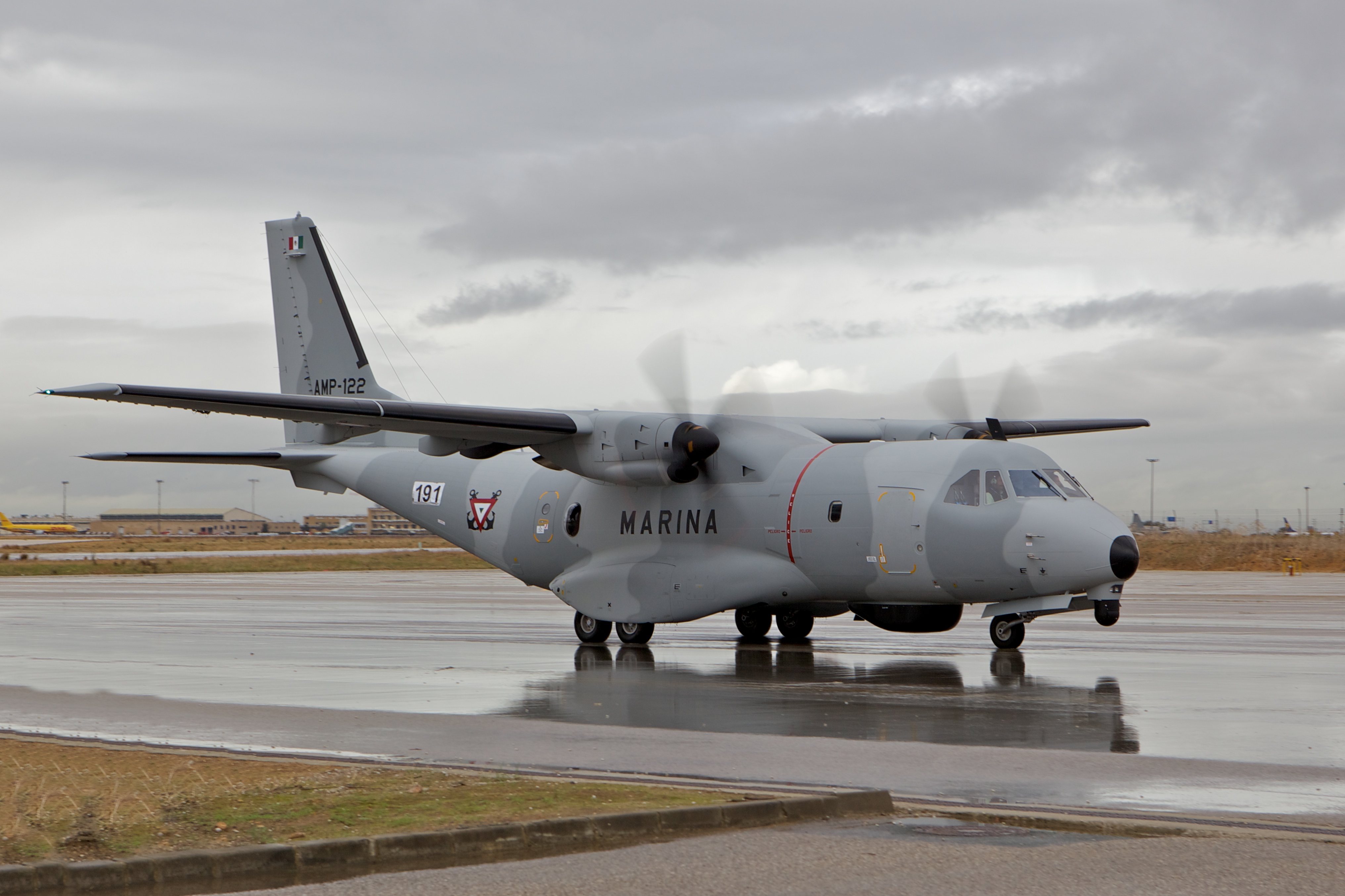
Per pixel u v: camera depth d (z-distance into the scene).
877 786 14.28
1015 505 30.33
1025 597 30.45
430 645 34.62
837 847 11.60
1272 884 10.30
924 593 31.64
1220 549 98.38
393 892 10.36
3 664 28.91
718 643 35.69
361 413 31.72
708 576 34.19
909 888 10.26
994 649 32.50
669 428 33.72
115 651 32.16
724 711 20.72
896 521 31.58
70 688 24.17
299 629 40.00
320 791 14.01
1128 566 28.91
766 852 11.47
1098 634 36.22
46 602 55.97
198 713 20.48
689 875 10.73
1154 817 12.66
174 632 38.62
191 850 11.52
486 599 59.12
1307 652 30.25
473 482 40.75
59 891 10.52
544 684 24.92
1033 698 22.14
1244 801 13.41
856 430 39.34
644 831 12.35
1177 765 15.45
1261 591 60.16
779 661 29.70
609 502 36.78
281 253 44.75
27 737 18.05
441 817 12.69
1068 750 16.53
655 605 34.72
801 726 18.98
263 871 11.12
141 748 17.05
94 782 14.66
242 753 16.61
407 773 15.09
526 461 40.28
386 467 42.94
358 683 25.09
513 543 39.28
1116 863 10.95
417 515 42.09
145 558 123.00
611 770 15.34
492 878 10.74
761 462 34.34
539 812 12.86
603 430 34.69
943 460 31.67
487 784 14.39
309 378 44.06
